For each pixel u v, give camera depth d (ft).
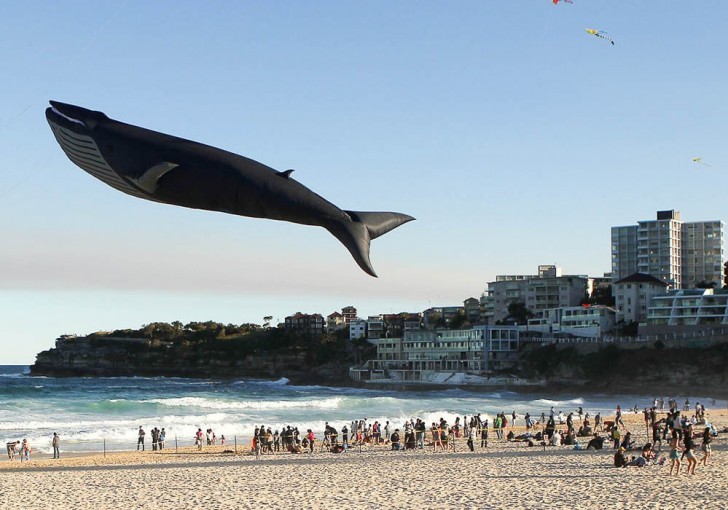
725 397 487.61
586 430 200.95
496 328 637.30
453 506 94.32
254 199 38.88
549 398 516.73
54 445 174.81
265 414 311.68
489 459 148.77
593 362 559.38
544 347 606.55
